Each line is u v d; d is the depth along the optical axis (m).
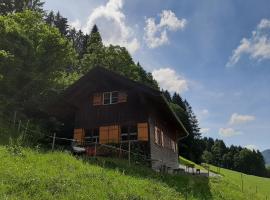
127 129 28.36
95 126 29.45
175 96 113.25
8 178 13.59
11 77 30.11
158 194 17.81
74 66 58.94
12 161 15.99
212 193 25.06
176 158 41.44
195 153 89.50
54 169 16.48
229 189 30.83
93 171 18.03
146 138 27.36
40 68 33.84
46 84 33.62
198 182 27.20
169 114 31.62
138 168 23.47
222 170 73.38
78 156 22.23
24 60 32.16
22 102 31.52
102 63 61.09
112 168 20.94
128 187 17.02
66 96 30.22
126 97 29.20
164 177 23.52
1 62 29.16
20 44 31.64
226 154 130.62
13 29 31.83
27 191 12.88
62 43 35.34
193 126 112.56
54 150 21.45
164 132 34.75
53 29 36.16
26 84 31.92
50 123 33.12
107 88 30.11
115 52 62.28
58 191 13.63
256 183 55.28
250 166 122.69
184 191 21.38
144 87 26.70
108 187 15.93
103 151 27.70
